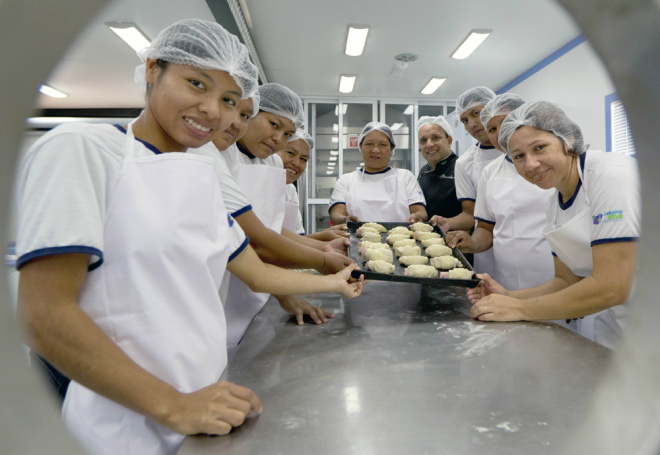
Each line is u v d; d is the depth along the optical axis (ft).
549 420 2.29
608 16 1.66
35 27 1.50
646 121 1.81
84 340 1.98
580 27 1.83
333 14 11.87
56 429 1.58
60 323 1.96
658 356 1.75
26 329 1.96
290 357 3.35
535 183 4.58
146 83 3.10
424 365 3.11
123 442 2.42
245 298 5.26
